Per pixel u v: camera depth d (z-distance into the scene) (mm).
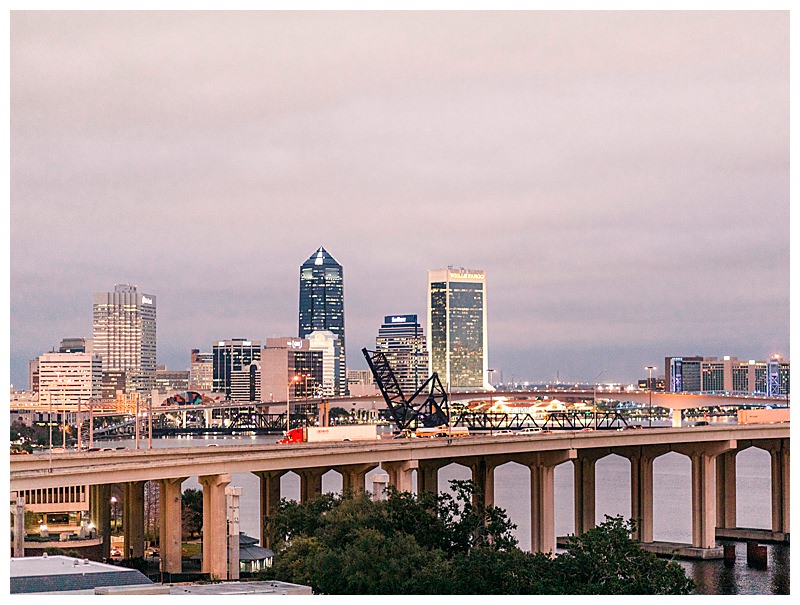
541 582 119188
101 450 181000
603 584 119938
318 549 129750
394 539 126500
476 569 120312
